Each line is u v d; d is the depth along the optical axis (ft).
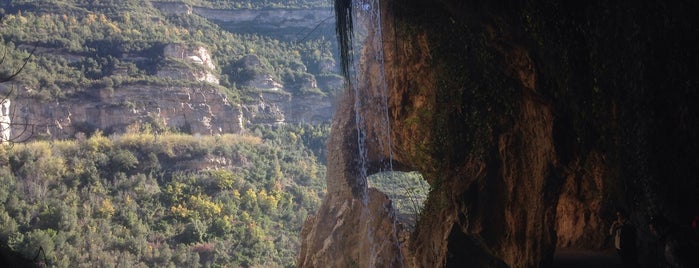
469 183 68.54
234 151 377.09
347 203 127.65
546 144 54.80
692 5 31.60
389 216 115.55
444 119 71.92
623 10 36.29
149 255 283.18
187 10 488.85
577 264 57.06
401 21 68.74
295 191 362.12
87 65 396.78
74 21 419.54
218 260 293.43
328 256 125.80
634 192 39.17
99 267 256.93
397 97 85.76
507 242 65.41
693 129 32.53
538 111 55.31
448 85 69.00
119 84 388.16
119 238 285.02
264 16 504.02
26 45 377.71
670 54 33.35
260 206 339.36
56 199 284.41
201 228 308.81
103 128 375.25
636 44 35.50
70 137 359.05
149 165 348.38
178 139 367.04
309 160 403.75
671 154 34.22
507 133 63.41
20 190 280.72
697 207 32.99
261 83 446.19
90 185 318.45
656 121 34.83
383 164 111.34
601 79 39.68
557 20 43.21
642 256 38.78
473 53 61.67
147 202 326.03
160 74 408.05
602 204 53.93
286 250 308.19
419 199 139.44
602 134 41.96
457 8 54.39
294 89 451.12
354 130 125.70
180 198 333.21
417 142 81.10
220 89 416.87
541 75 50.49
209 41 467.52
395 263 107.34
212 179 347.97
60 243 248.11
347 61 63.52
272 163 381.60
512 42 51.57
